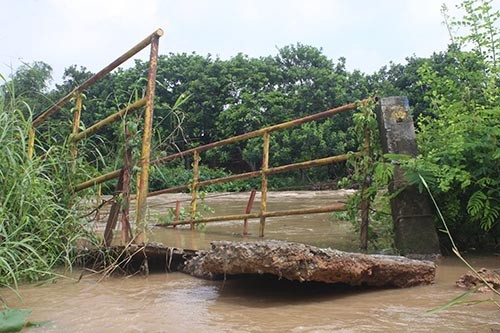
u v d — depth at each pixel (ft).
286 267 7.41
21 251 10.05
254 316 6.65
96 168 12.72
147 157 11.02
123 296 8.13
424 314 6.51
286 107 83.66
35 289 8.86
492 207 11.41
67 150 12.70
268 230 17.98
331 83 83.15
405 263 8.42
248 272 7.85
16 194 10.23
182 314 6.81
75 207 12.25
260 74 88.07
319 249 7.83
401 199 11.70
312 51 91.25
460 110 12.41
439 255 11.29
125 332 5.97
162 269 10.85
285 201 38.60
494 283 7.95
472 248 12.51
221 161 86.28
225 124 84.69
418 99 71.92
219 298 7.88
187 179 58.13
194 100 89.40
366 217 12.76
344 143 76.23
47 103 15.37
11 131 10.87
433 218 11.76
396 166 11.90
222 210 30.30
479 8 13.28
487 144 11.18
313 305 7.28
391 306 7.06
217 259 8.21
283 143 78.54
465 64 13.80
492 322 6.00
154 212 29.17
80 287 8.98
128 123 11.05
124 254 10.57
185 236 16.76
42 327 6.25
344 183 13.56
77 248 11.47
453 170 11.05
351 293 8.09
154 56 11.21
